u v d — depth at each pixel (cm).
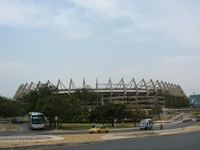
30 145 4134
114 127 12344
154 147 4188
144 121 10231
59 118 11525
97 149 3919
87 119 14475
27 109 17525
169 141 5250
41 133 7888
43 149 3953
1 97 18150
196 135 6956
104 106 14175
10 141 4628
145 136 6469
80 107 13588
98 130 8062
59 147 4216
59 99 11488
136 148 4056
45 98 11775
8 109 17850
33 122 9925
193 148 3988
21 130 9675
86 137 5744
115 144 4712
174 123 16275
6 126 11556
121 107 14188
